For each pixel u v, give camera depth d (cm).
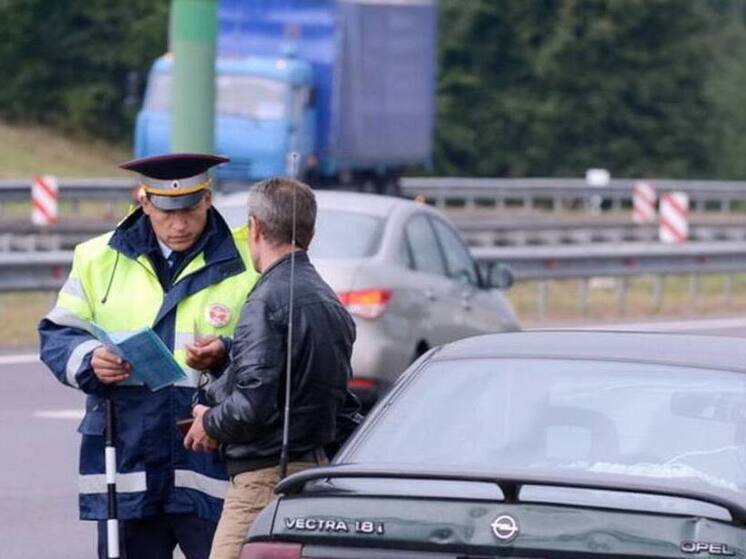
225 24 10150
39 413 4225
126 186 10512
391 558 1484
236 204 3656
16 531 2988
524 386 1689
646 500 1456
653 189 13912
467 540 1461
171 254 1903
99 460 1908
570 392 1670
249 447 1795
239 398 1752
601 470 1576
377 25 10481
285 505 1541
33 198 9081
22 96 16475
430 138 11250
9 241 7662
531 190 13375
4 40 16412
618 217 12769
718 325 6856
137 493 1888
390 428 1678
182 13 5797
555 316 7219
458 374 1728
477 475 1438
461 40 18075
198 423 1794
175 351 1880
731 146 19162
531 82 18188
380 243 3834
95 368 1825
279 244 1797
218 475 1895
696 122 18600
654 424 1616
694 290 7981
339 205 3931
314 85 10106
